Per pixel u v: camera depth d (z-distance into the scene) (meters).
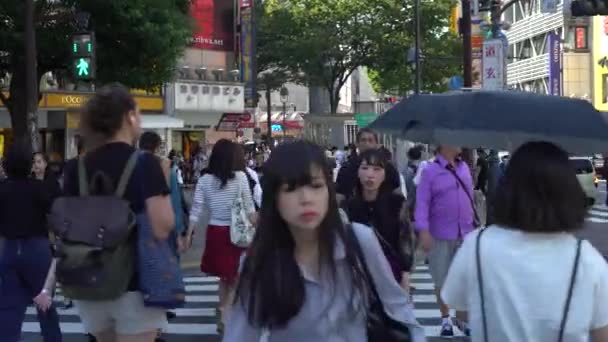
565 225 3.05
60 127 33.72
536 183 3.07
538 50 72.31
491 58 19.23
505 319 3.04
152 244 4.33
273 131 60.66
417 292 11.51
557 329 2.98
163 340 8.41
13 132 20.02
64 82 32.94
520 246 3.08
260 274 3.14
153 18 20.22
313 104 62.53
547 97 3.82
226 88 42.09
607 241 18.75
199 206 8.56
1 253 6.61
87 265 4.14
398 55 43.25
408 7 42.94
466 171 7.97
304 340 3.15
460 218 7.85
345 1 43.25
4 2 18.67
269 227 3.19
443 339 8.45
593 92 66.19
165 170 4.51
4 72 20.72
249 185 8.51
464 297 3.22
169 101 39.31
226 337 3.24
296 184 3.11
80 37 16.12
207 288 12.32
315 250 3.19
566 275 3.02
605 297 3.04
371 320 3.20
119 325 4.38
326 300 3.14
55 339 7.39
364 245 3.22
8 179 6.65
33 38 16.72
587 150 3.84
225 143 8.55
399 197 6.45
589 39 66.81
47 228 6.73
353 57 44.72
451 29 41.56
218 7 42.75
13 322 6.64
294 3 44.81
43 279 6.67
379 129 4.39
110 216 4.19
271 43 45.69
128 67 20.48
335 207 3.20
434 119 4.00
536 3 72.38
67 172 4.49
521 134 3.72
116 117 4.42
